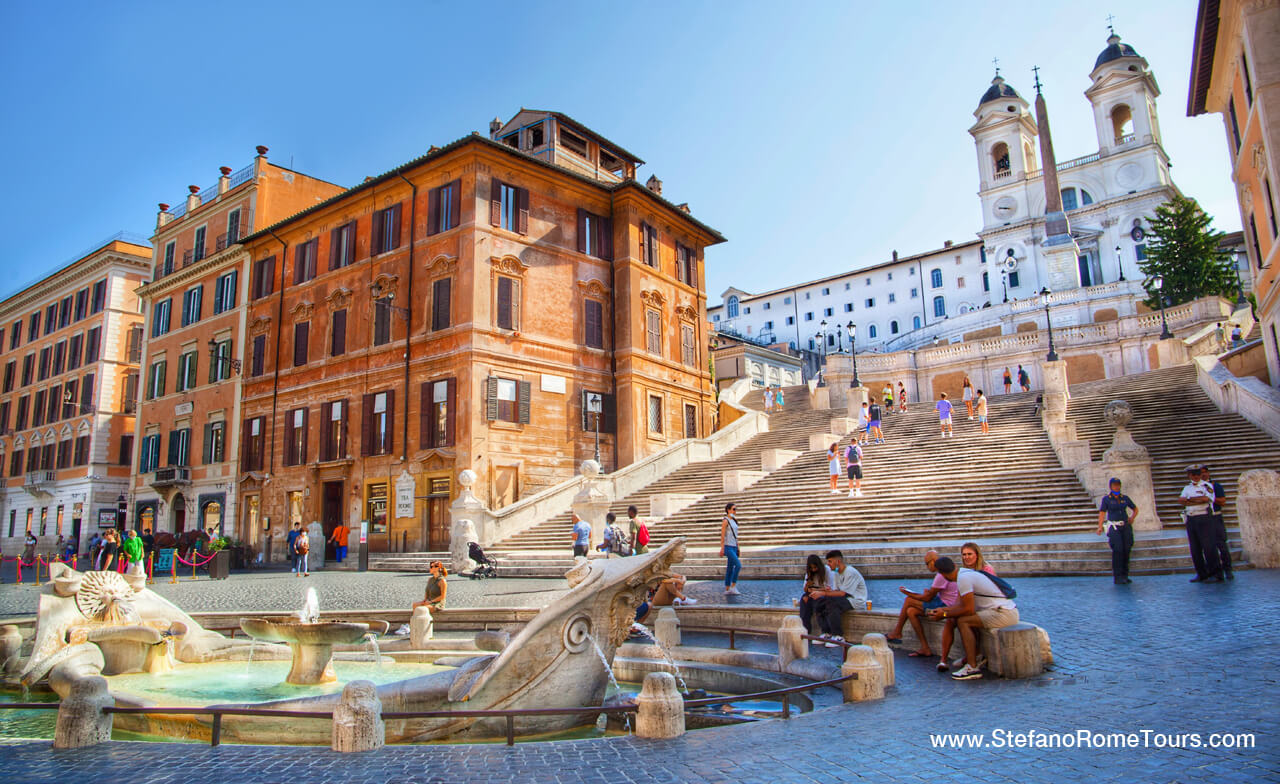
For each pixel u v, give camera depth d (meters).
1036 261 76.69
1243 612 9.54
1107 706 5.90
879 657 7.16
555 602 6.91
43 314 60.62
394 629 13.41
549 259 34.25
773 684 8.23
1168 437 22.64
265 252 40.78
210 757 5.31
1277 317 25.22
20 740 5.95
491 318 31.56
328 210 37.47
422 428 31.55
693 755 5.19
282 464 37.25
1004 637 7.28
